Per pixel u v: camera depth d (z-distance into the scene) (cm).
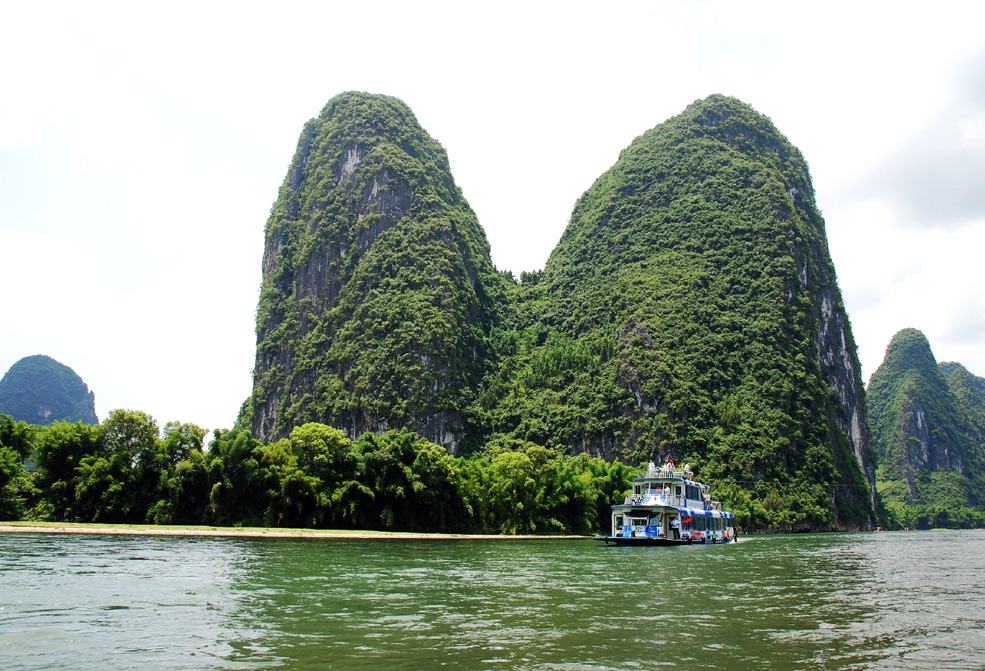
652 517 8519
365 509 10125
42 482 8944
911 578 5034
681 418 19925
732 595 3841
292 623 2823
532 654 2355
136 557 5191
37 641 2447
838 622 3028
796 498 18925
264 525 9406
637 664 2256
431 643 2498
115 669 2117
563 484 12006
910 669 2250
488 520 11162
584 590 3950
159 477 9325
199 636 2558
